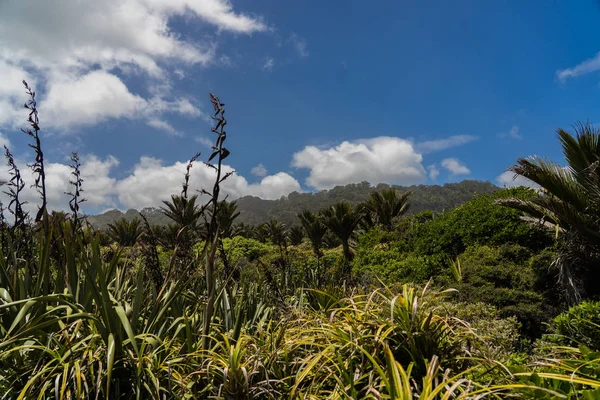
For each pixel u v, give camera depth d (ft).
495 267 25.75
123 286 9.64
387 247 42.39
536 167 23.53
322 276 21.12
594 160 23.26
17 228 9.46
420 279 31.58
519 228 28.81
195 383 6.96
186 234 9.12
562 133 23.88
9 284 7.54
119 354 6.63
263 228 96.63
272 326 10.32
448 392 5.07
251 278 16.33
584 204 22.93
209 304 7.71
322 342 7.88
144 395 6.75
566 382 5.77
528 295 22.43
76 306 6.69
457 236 33.01
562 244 24.54
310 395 6.46
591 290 23.88
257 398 6.84
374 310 8.32
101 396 6.53
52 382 6.48
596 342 12.29
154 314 8.02
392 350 7.30
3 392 6.37
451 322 8.07
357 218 65.62
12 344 6.78
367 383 6.98
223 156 7.75
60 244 8.72
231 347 6.90
